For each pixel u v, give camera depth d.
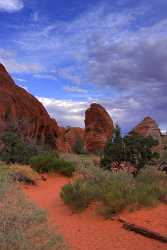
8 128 38.34
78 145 63.62
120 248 9.88
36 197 17.77
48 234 8.77
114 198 13.09
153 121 50.59
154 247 9.77
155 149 26.36
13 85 58.59
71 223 12.58
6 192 12.88
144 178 17.11
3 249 7.43
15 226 8.65
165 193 14.15
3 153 29.53
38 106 60.75
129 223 11.49
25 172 21.95
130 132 22.17
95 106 74.69
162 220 11.61
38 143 50.88
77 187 15.08
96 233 11.27
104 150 21.89
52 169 25.66
